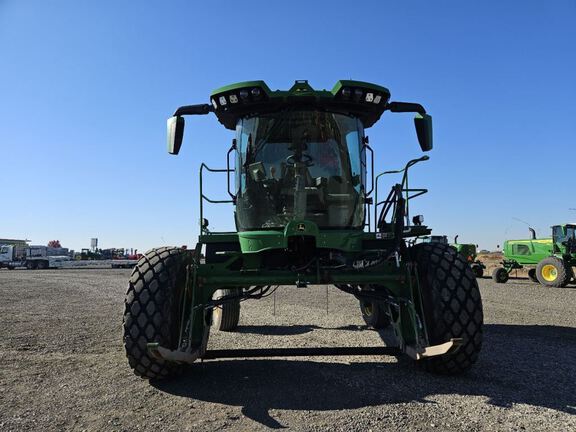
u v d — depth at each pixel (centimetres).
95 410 366
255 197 509
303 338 674
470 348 425
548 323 801
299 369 480
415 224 530
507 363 502
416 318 438
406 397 383
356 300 1181
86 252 5297
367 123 570
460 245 2503
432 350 392
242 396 394
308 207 501
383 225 559
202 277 457
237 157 527
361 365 495
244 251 469
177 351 385
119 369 498
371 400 377
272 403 375
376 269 479
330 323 816
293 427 323
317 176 505
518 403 367
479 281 2192
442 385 418
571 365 493
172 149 523
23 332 746
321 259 479
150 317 416
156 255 453
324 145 511
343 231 474
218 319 740
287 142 509
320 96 501
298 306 1061
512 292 1499
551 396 385
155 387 425
